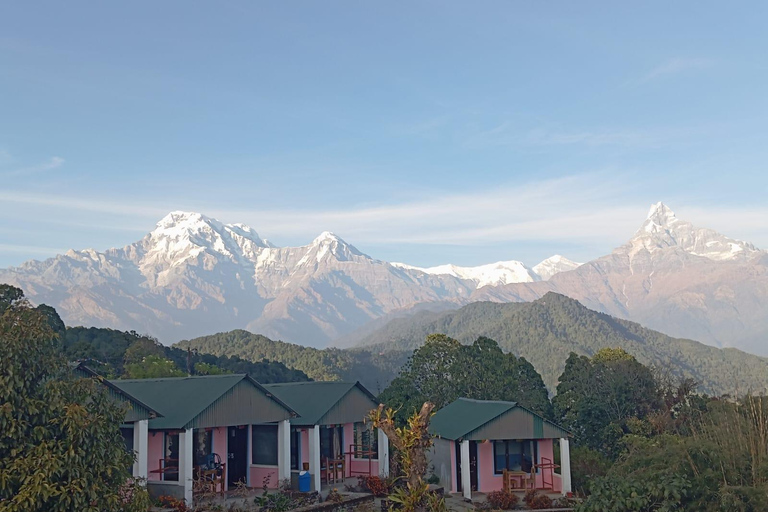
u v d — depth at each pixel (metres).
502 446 33.88
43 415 17.59
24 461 16.77
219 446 31.45
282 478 30.33
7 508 16.25
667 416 43.16
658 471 21.08
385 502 28.00
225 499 28.55
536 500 29.66
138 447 25.75
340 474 35.69
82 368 24.94
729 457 20.59
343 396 34.75
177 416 27.25
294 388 36.97
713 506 19.48
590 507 21.34
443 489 32.72
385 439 34.78
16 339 17.44
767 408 22.61
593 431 47.34
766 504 18.61
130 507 18.92
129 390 30.48
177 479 28.59
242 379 29.48
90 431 17.83
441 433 34.19
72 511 17.08
